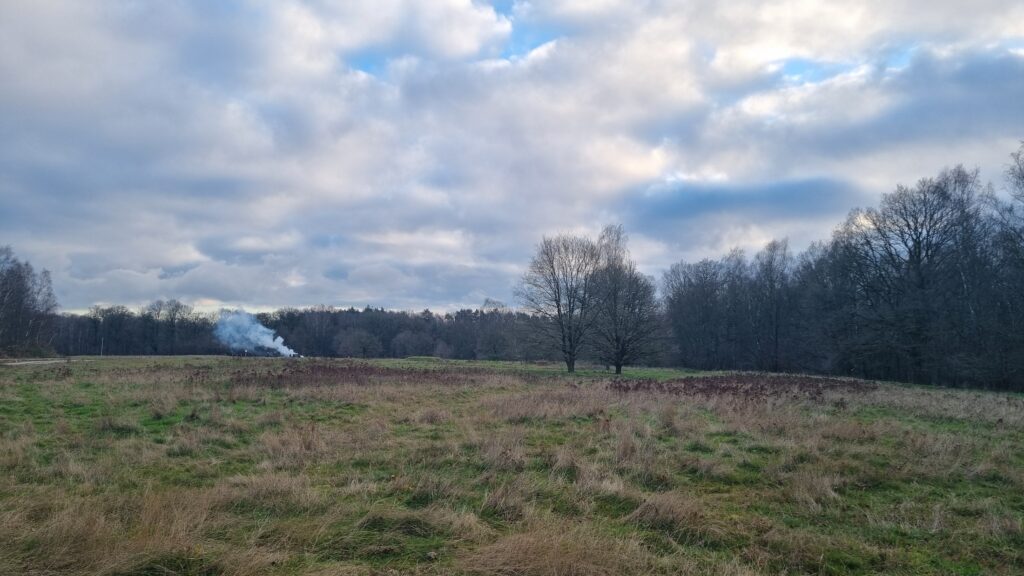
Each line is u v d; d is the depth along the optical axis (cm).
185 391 1852
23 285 6519
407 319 11188
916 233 4372
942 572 582
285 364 3581
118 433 1201
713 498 814
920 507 777
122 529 607
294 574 520
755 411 1566
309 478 846
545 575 521
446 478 823
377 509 673
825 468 945
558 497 771
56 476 866
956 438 1205
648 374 4372
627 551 571
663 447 1102
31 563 525
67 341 9306
